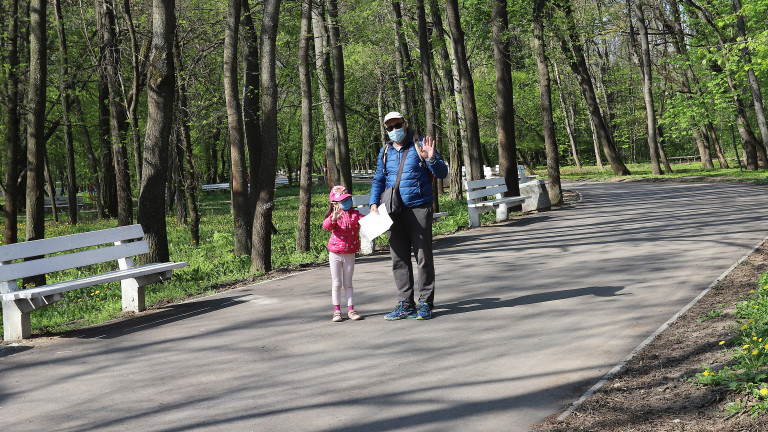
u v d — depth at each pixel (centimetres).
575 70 3700
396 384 444
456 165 2248
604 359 466
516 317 607
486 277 822
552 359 475
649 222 1266
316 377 471
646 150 7225
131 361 545
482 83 4241
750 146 3341
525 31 1838
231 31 1162
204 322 680
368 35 1794
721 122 3509
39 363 554
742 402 357
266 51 1040
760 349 417
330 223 638
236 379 477
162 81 976
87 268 1345
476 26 1964
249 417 399
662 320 557
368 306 705
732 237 994
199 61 1533
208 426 387
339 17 1564
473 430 360
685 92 3562
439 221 1574
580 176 3981
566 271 820
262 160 1041
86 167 4756
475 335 555
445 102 1994
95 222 2817
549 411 381
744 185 2183
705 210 1415
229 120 1218
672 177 2997
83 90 2478
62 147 3634
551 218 1486
